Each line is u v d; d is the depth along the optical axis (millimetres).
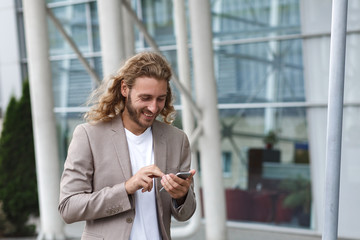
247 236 8930
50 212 7348
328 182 2492
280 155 9062
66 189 2273
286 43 8789
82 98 11188
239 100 9344
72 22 11070
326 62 8492
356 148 8234
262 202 9273
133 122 2379
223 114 9531
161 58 2303
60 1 11133
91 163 2320
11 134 10867
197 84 6992
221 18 9352
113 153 2330
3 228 10570
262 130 9172
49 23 11320
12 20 12102
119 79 2311
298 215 8953
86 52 11000
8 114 10961
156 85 2219
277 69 8930
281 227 9094
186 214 2410
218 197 7172
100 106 2379
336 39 2439
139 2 10133
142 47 10188
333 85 2455
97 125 2373
